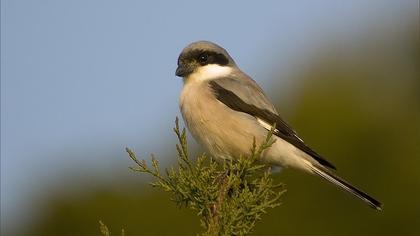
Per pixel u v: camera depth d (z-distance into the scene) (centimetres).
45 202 1534
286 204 1477
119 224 1504
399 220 1508
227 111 1030
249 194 791
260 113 1034
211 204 812
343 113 1606
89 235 1508
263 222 1468
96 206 1514
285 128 1039
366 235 1482
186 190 816
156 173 830
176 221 1487
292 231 1468
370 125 1585
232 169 842
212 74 1076
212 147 1044
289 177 1482
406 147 1580
